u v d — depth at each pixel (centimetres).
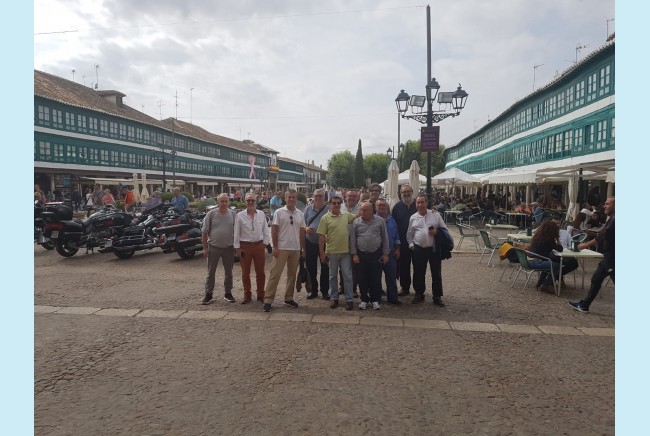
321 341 545
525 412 374
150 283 877
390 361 482
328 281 765
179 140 6350
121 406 381
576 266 812
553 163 2972
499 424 355
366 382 430
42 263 1112
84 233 1210
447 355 501
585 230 1161
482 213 2216
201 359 486
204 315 654
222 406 382
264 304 680
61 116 4109
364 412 372
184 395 402
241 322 622
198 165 6938
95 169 4544
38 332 574
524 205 2100
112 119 4809
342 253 686
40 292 793
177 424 353
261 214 737
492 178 2108
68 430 343
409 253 784
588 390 416
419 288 733
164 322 620
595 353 510
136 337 557
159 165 5762
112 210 1302
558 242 824
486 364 476
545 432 344
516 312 676
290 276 705
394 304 722
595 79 2375
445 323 618
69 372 451
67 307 692
